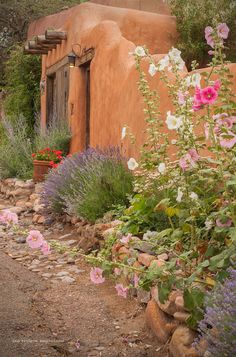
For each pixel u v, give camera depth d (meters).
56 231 7.19
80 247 5.91
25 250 6.20
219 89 3.47
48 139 11.70
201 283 3.34
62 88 12.69
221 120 3.43
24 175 11.08
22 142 12.26
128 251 4.58
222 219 3.26
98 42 9.64
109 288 4.74
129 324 3.96
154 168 4.50
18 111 16.25
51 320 4.05
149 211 4.91
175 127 3.53
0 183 11.40
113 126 8.61
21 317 4.09
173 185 4.28
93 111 9.79
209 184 3.67
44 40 12.52
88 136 10.98
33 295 4.59
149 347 3.59
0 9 20.47
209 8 10.92
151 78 7.05
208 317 2.83
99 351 3.54
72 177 7.43
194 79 3.63
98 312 4.20
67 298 4.52
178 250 3.90
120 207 6.07
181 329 3.35
